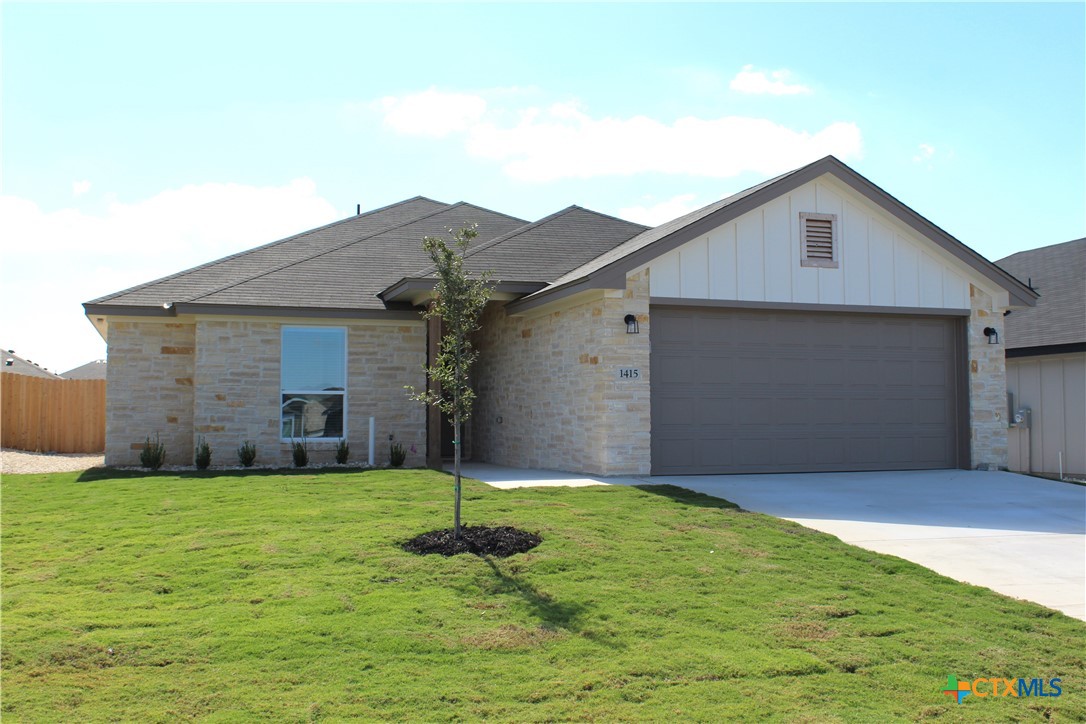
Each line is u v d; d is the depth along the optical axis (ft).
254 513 32.73
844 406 49.42
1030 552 30.30
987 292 52.21
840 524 33.88
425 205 75.20
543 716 16.58
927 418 51.16
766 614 22.50
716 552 28.14
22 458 61.16
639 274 45.14
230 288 53.78
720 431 46.85
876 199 48.91
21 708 16.43
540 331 52.39
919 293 50.55
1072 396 58.23
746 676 18.63
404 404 55.47
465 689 17.67
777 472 47.67
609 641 20.34
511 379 56.85
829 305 48.65
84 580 24.22
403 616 21.47
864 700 17.72
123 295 53.57
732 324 47.47
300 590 23.26
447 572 24.99
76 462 60.08
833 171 47.91
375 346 55.11
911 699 17.88
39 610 21.53
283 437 53.26
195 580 24.17
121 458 53.26
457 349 29.09
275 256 62.23
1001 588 26.13
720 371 47.09
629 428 44.57
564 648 19.88
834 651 20.13
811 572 26.50
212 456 52.06
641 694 17.61
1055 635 21.93
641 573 25.46
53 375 116.78
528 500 35.91
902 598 24.38
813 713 16.99
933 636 21.35
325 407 54.08
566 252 57.21
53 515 33.09
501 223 71.05
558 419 49.73
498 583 24.27
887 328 50.62
